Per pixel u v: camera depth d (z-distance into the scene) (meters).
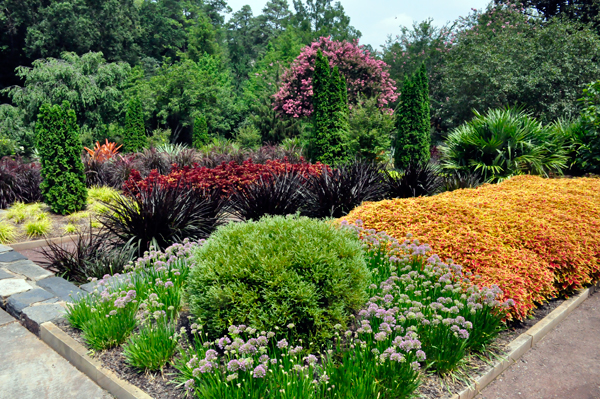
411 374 2.41
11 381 2.83
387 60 27.00
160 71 25.09
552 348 3.38
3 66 29.09
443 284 3.51
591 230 4.90
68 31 27.53
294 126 22.27
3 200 8.34
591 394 2.75
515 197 5.83
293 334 2.80
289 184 6.96
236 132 25.50
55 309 3.66
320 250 3.04
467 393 2.62
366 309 3.09
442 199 5.48
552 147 10.06
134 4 37.59
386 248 4.18
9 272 4.63
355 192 7.00
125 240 5.20
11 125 18.77
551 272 4.03
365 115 12.59
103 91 20.83
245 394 2.25
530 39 15.13
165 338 2.83
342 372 2.42
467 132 10.33
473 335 2.98
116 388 2.64
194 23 44.59
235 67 39.97
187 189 6.26
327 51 20.58
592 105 10.30
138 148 18.77
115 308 3.26
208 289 2.87
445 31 23.73
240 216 6.56
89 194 8.91
